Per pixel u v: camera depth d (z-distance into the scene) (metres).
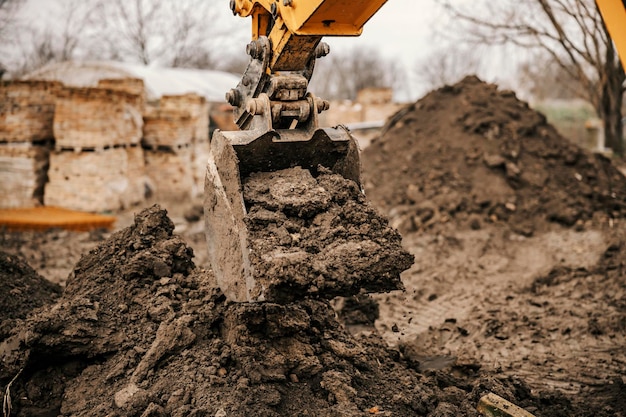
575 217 12.00
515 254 10.84
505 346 7.22
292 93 5.12
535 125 14.23
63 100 12.45
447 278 9.71
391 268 4.54
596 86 19.42
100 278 5.60
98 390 4.82
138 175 13.88
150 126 14.49
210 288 5.45
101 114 12.53
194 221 13.24
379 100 32.69
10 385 4.83
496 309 8.26
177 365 4.77
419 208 12.37
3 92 12.59
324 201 4.79
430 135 14.51
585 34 16.86
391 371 5.33
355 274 4.41
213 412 4.29
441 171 13.37
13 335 5.12
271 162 5.12
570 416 5.33
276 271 4.18
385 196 13.26
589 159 13.66
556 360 6.85
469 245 11.11
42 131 13.03
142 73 22.08
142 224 5.84
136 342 5.08
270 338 5.01
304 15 4.80
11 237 11.46
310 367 4.86
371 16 4.98
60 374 5.03
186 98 15.27
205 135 16.25
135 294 5.44
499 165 13.17
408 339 7.52
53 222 11.80
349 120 32.78
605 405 5.73
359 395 4.74
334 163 5.38
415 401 4.74
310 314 5.48
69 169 12.71
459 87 15.57
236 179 4.66
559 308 8.20
